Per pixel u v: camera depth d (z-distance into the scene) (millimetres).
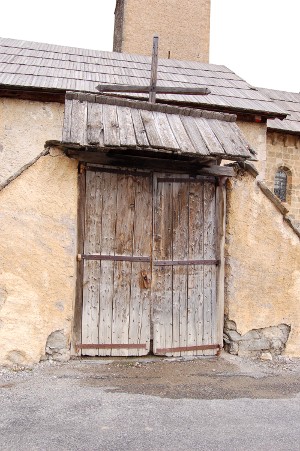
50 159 5910
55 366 5836
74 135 5570
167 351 6422
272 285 6875
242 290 6742
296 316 6977
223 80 12203
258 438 4242
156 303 6430
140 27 17438
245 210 6773
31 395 4961
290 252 6969
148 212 6445
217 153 5910
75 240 6043
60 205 5926
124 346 6266
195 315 6602
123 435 4180
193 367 6195
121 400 4949
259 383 5738
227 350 6793
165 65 12828
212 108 10141
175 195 6562
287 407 4984
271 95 15367
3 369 5621
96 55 12648
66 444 3975
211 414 4715
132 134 5801
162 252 6480
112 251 6266
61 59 11539
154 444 4047
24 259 5762
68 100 6285
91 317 6148
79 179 6137
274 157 12953
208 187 6723
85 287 6137
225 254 6750
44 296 5844
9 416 4449
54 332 5926
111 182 6281
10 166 9148
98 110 6234
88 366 5930
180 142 5918
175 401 5012
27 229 5781
